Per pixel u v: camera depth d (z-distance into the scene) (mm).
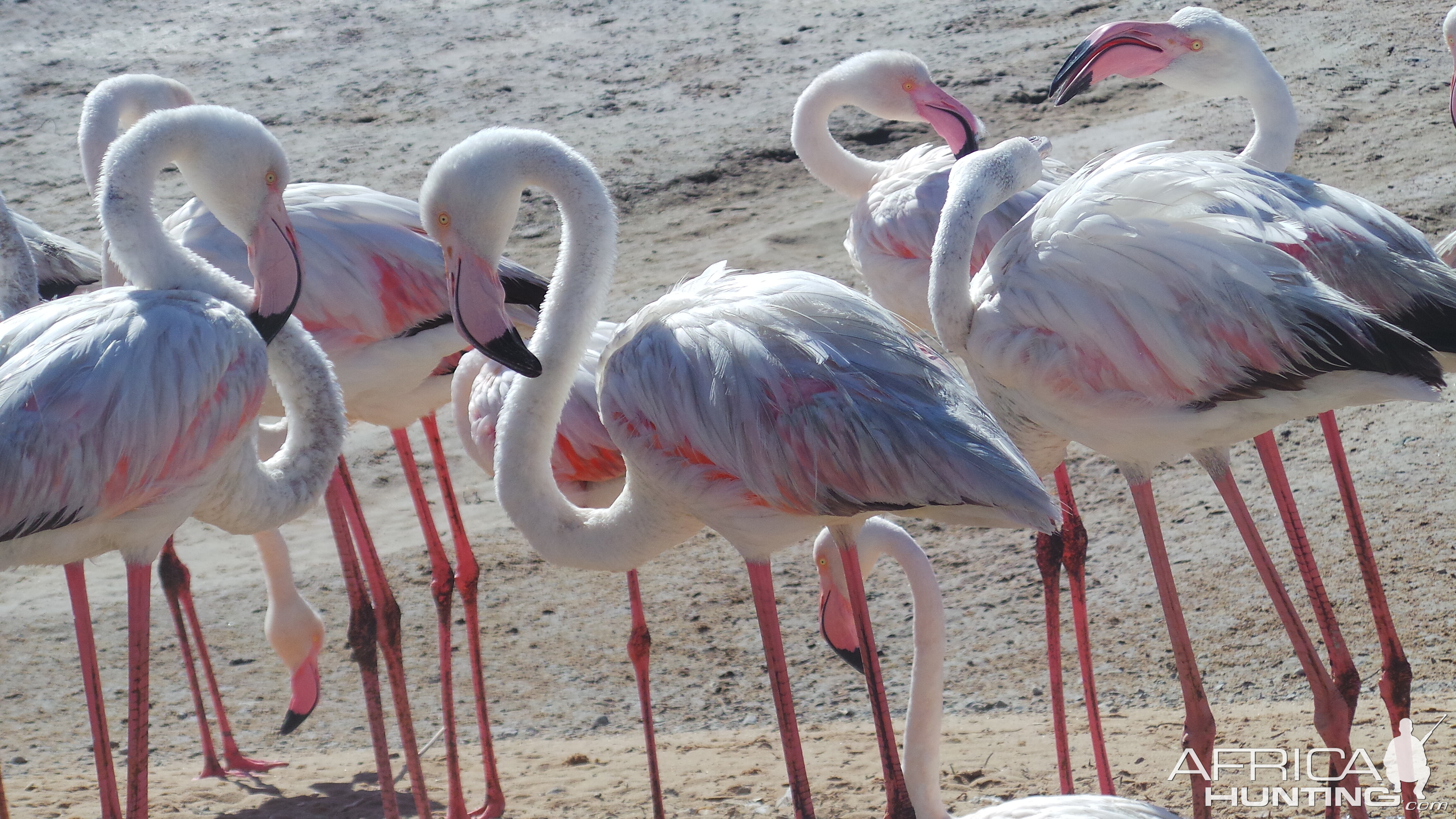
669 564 12734
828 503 6090
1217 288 6145
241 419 6352
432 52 28922
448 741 8570
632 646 8031
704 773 8656
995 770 8125
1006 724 9227
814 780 8289
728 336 6266
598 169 22797
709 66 26828
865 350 6125
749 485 6191
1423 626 9578
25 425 5809
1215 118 20766
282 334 6957
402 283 8422
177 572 9750
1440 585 10055
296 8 32125
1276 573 6656
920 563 6547
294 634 9469
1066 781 7707
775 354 6152
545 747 9734
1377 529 11016
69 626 12547
